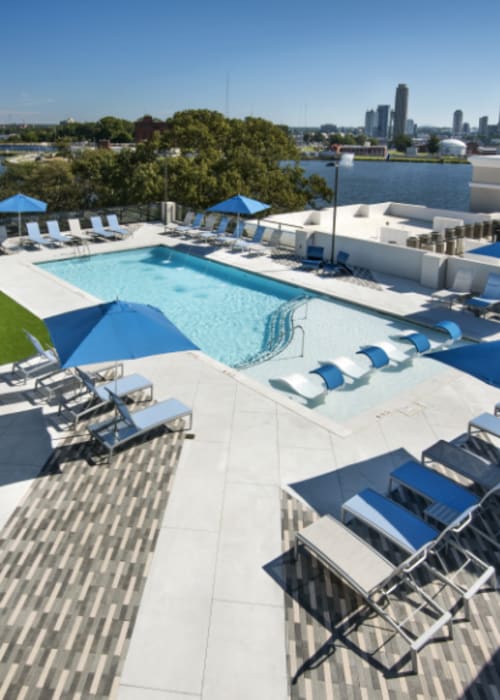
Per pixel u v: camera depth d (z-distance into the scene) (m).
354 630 5.16
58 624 5.13
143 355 7.27
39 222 21.78
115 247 20.75
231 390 9.75
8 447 7.87
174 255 20.77
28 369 10.21
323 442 8.22
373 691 4.60
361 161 182.00
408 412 9.12
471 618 5.29
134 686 4.60
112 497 6.89
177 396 9.48
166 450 7.90
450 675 4.74
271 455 7.86
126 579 5.67
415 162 177.50
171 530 6.37
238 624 5.21
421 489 6.54
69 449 7.86
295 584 5.68
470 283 14.98
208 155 43.62
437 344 12.48
